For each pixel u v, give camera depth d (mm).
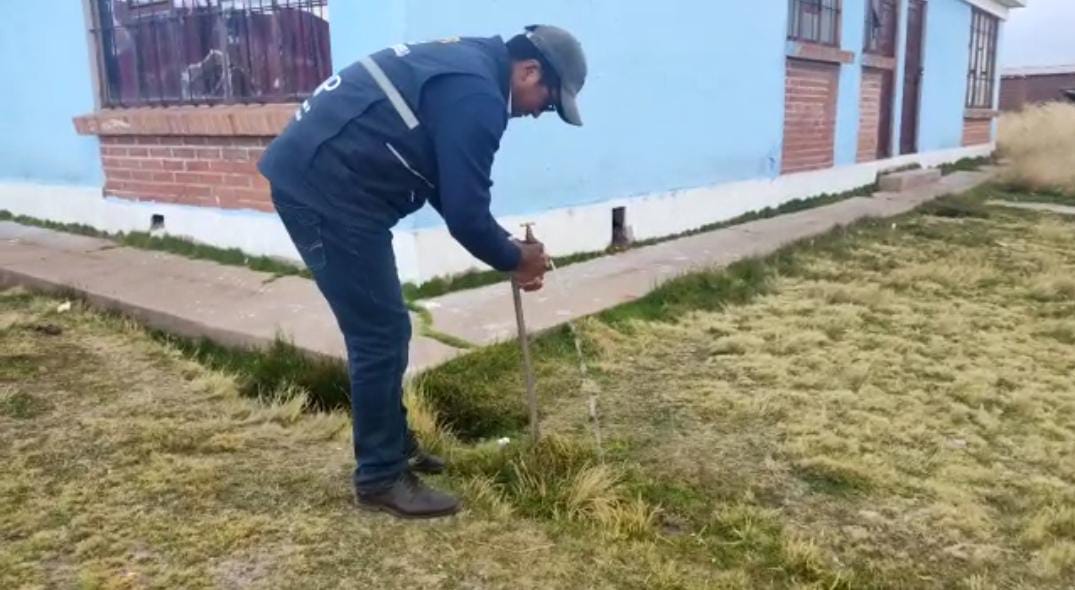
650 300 5031
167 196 6172
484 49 2492
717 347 4320
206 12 5637
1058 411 3670
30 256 5977
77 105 6695
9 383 3736
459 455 3117
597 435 3295
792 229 7555
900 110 11656
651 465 3090
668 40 6719
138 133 6055
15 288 5305
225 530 2604
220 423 3375
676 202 7105
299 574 2395
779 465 3104
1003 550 2611
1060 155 13055
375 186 2432
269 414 3453
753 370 4043
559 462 3018
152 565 2420
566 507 2787
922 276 5895
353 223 2430
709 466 3092
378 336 2562
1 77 7438
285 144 2473
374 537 2592
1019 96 25078
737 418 3504
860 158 10781
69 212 7031
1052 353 4406
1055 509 2820
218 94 5723
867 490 2941
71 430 3293
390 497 2691
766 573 2479
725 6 7430
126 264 5633
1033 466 3168
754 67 8023
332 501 2801
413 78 2381
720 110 7586
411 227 4898
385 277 2523
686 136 7156
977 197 10203
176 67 5941
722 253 6355
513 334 4223
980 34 14867
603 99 6121
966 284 5789
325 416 3490
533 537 2619
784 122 8758
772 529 2693
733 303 5168
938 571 2502
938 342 4523
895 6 11172
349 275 2480
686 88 7051
